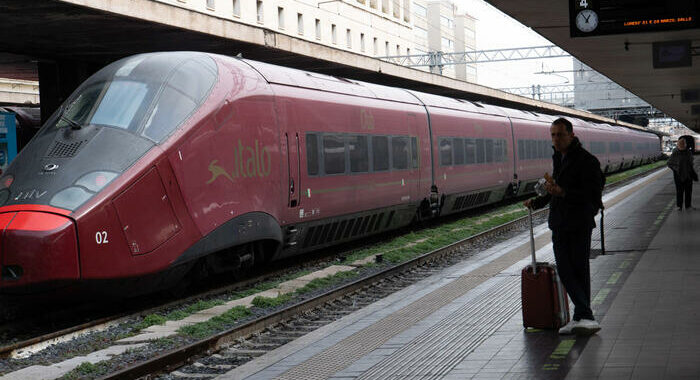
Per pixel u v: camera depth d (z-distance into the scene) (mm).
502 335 7473
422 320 8531
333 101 15750
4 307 10477
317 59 23250
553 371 5988
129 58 11867
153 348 8453
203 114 11398
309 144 14523
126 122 10625
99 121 10602
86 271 9516
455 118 23344
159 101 11023
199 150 11219
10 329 9781
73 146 10242
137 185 10164
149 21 16469
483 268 12688
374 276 12727
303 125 14336
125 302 11680
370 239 19844
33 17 15898
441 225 22812
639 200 26828
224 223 11648
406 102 20078
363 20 69875
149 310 10445
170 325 9680
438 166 21609
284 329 9578
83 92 11242
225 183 11742
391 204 18422
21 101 38125
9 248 9242
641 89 36938
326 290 12305
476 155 25156
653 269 10930
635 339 6836
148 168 10328
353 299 11500
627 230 16844
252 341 8914
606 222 19234
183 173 10875
